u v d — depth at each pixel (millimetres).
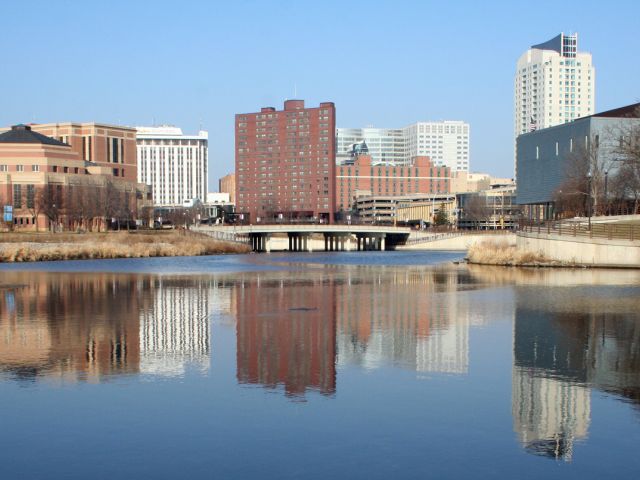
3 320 41375
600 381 25250
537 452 18156
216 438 19266
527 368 27312
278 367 27812
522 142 175375
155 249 148750
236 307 48031
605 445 18625
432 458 17781
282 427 20156
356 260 134500
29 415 21344
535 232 98188
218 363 28562
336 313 44312
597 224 95812
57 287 64625
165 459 17781
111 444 18859
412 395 23438
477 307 46531
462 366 27781
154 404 22453
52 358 29594
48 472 17047
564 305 46844
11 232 180500
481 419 20828
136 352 30969
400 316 42469
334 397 23266
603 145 136500
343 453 18141
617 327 36969
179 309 46812
